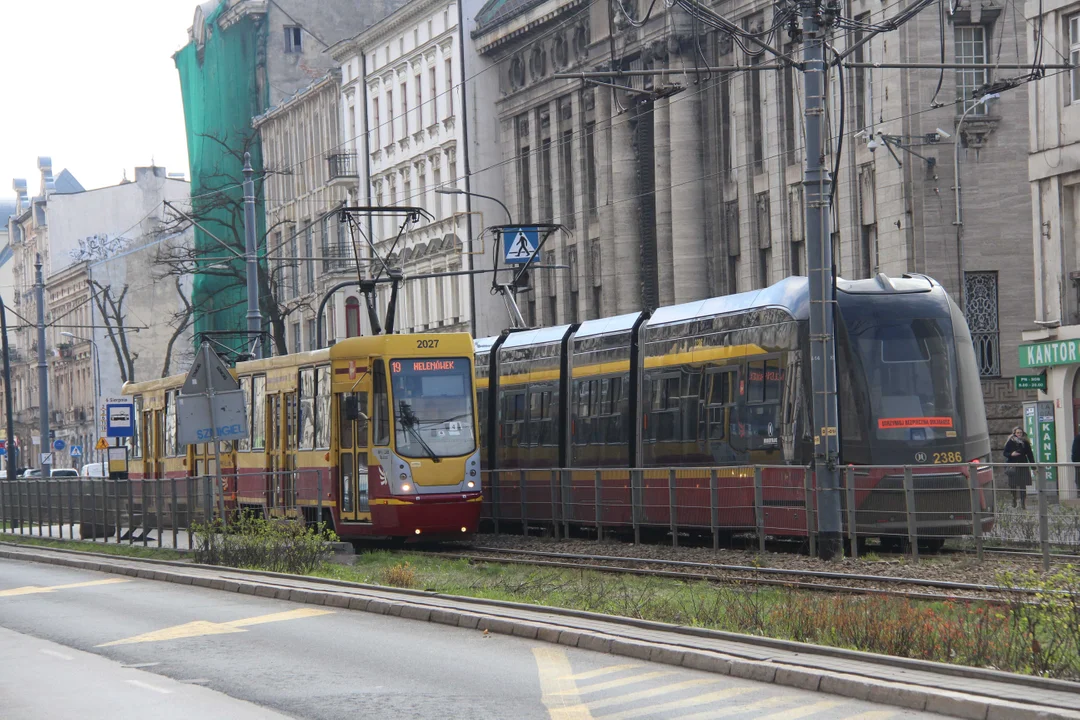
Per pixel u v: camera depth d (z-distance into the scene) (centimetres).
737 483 3725
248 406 5309
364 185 12450
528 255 6247
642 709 1667
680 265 7912
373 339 4425
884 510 3284
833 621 2120
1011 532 2967
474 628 2439
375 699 1777
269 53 14350
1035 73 4294
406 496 4294
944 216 6462
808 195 3359
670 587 3012
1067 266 5809
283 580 3341
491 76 10588
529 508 4731
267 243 14188
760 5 7319
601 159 8994
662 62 8106
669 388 4225
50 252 19162
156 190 18200
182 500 4319
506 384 5122
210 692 1870
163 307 17675
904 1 6431
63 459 18912
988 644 1844
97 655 2284
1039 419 5959
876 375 3659
